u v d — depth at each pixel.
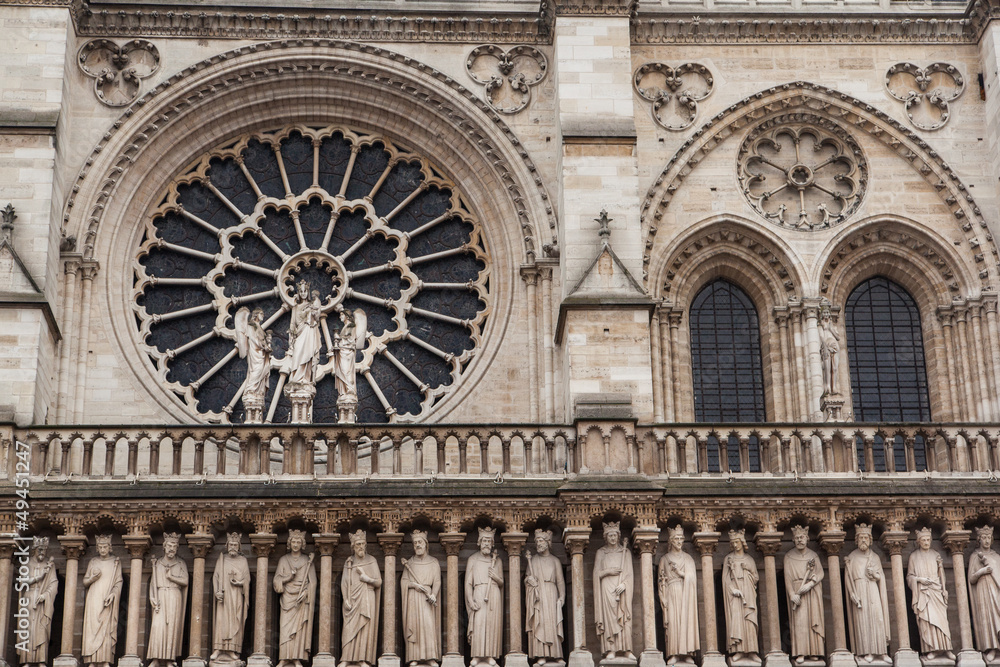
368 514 51.91
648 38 61.38
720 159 60.66
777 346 59.25
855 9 61.78
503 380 58.12
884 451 58.03
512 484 52.44
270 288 60.50
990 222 59.84
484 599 51.19
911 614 52.97
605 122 57.88
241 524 51.78
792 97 61.03
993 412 58.03
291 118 61.88
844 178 60.81
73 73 59.53
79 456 55.81
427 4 61.06
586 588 52.09
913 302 60.72
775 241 59.66
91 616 50.47
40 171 56.28
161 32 60.53
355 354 57.28
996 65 60.06
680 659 50.88
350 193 61.56
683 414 58.34
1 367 53.50
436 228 61.19
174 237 60.66
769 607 51.72
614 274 55.38
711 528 52.47
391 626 51.06
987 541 52.41
